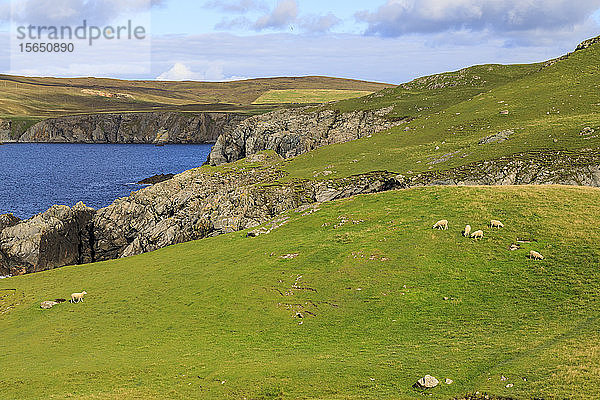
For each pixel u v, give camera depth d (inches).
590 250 1551.4
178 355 1365.7
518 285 1465.3
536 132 3597.4
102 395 1105.4
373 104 7135.8
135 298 1930.4
